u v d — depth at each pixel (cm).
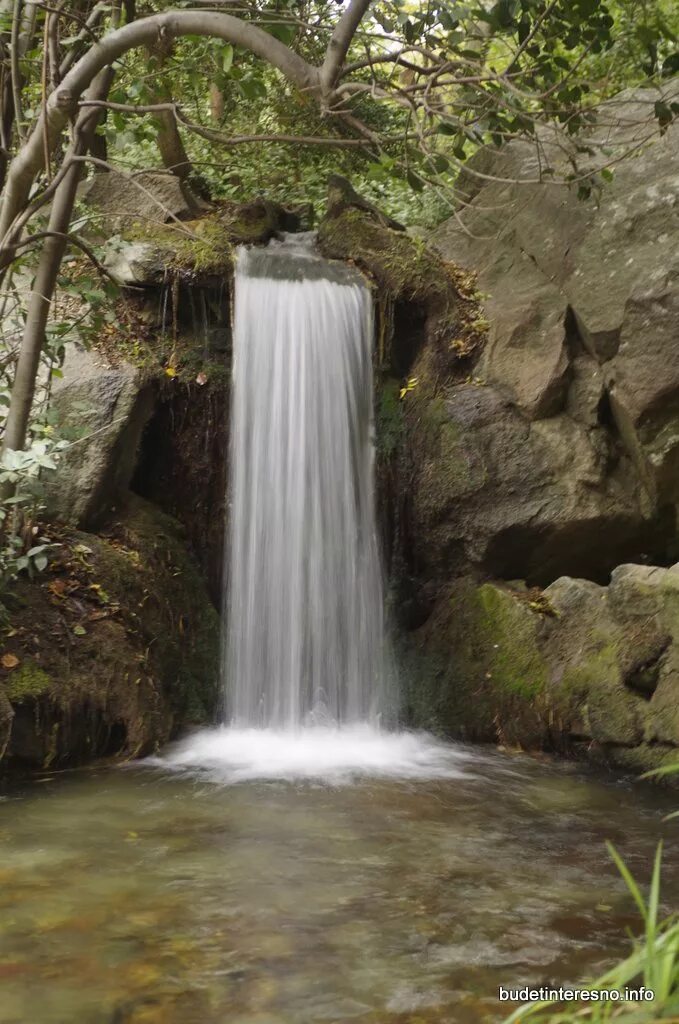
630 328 655
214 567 709
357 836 446
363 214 801
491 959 319
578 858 422
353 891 378
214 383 713
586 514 663
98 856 409
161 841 431
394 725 677
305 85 430
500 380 707
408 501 710
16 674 532
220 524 709
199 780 536
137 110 501
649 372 641
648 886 388
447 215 955
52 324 634
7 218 541
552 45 463
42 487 591
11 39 548
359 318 720
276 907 360
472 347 730
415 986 300
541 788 539
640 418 645
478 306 750
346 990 297
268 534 669
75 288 588
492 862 415
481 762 596
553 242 741
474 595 673
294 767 573
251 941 330
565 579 645
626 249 690
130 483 694
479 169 838
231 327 732
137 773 545
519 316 716
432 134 426
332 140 444
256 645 665
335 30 418
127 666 576
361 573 692
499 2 424
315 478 671
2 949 321
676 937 197
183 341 721
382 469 716
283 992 295
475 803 507
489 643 652
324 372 686
